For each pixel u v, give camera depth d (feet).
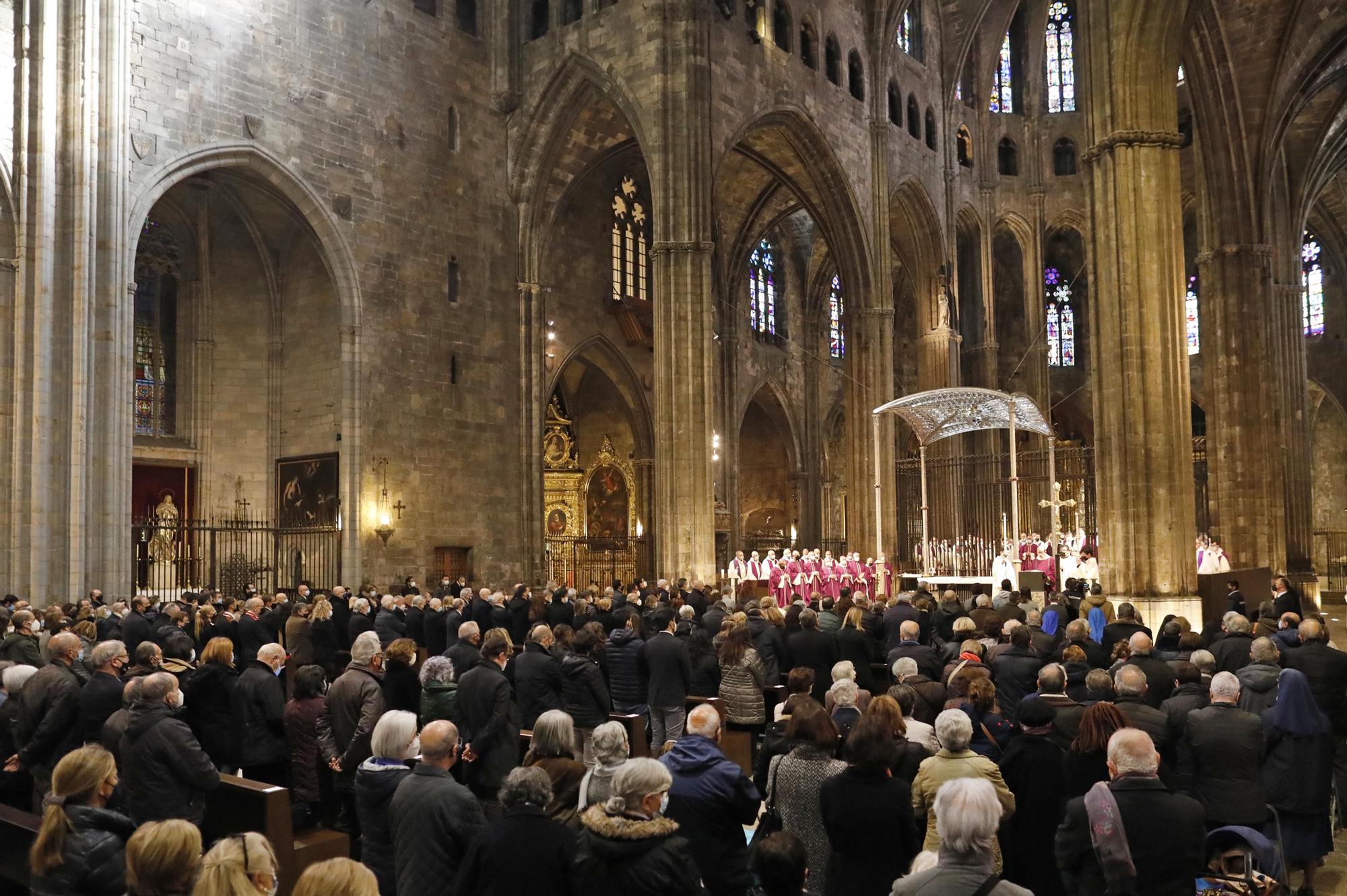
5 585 85.51
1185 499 85.51
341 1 117.91
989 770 24.85
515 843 20.59
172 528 104.42
